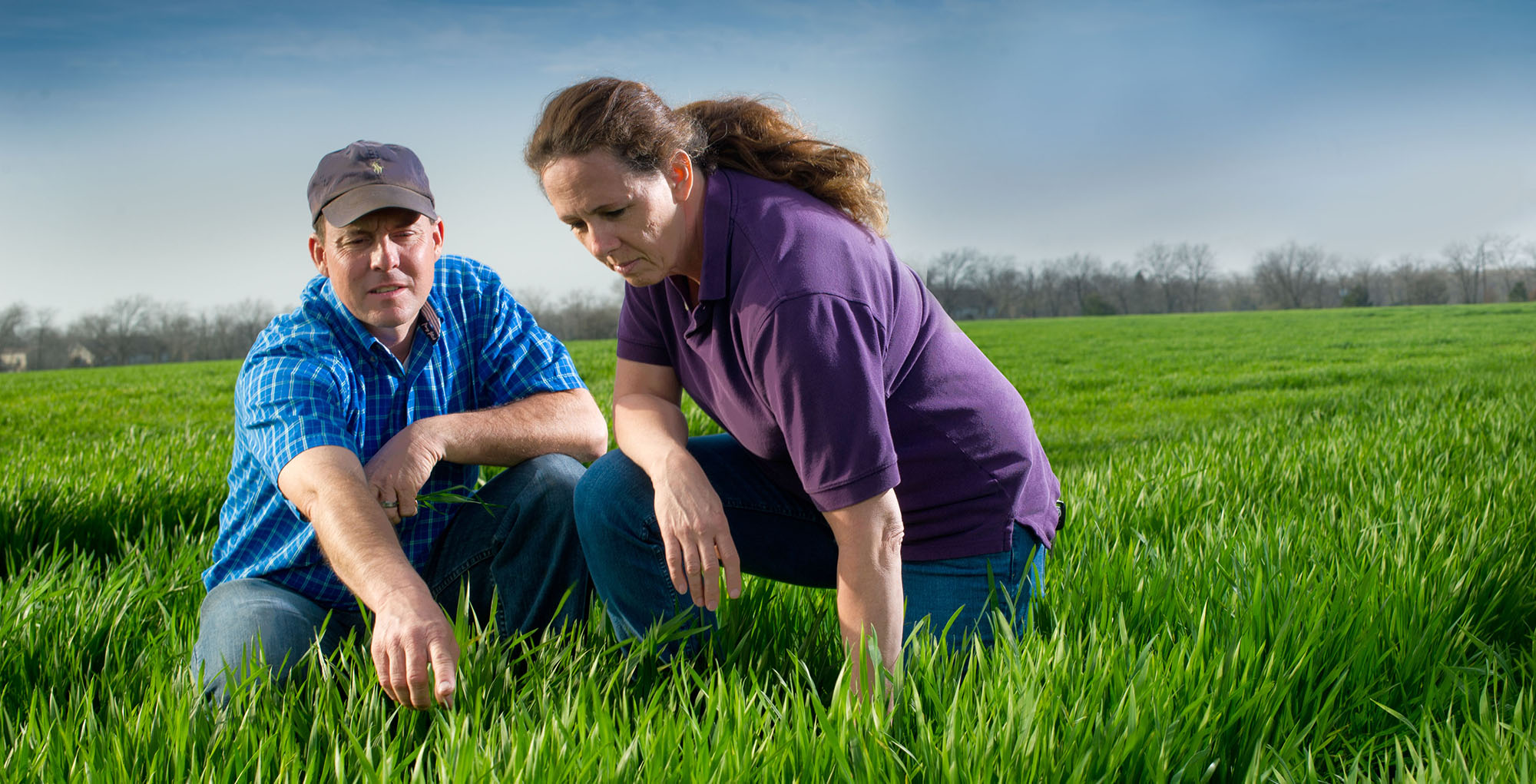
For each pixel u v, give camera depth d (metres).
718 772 1.71
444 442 2.60
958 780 1.75
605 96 1.95
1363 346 31.97
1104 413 12.51
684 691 2.21
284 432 2.37
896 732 1.96
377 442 2.72
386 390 2.72
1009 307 118.75
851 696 1.96
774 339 1.98
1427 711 2.21
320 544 2.23
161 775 1.83
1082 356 30.86
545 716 1.93
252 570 2.70
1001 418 2.37
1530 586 3.16
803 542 2.63
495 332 2.95
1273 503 4.33
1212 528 3.72
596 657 2.27
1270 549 3.15
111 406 16.58
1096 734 1.88
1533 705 2.18
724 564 2.25
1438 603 2.75
